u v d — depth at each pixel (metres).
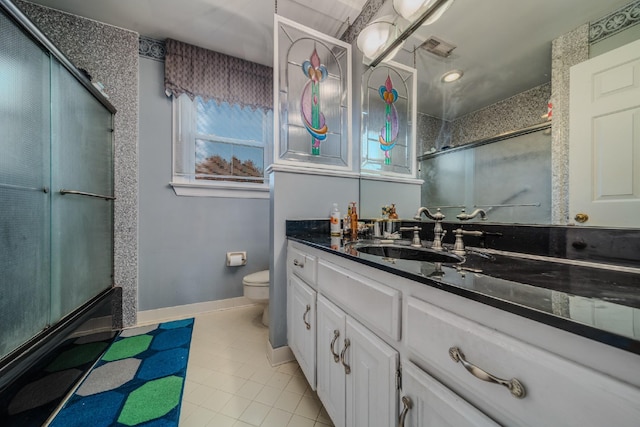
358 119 1.73
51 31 1.70
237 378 1.31
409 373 0.56
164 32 1.94
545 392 0.34
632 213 0.63
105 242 1.75
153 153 2.01
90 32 1.80
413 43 1.30
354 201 1.70
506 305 0.38
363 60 1.65
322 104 1.65
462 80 1.09
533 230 0.83
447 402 0.47
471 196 1.05
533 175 0.85
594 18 0.71
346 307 0.84
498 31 0.95
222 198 2.24
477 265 0.67
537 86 0.84
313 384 1.05
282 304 1.47
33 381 0.99
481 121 1.02
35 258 1.10
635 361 0.27
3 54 0.96
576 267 0.67
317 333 1.04
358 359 0.75
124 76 1.89
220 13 1.75
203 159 2.19
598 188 0.70
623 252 0.64
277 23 1.50
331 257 0.96
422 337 0.53
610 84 0.68
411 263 0.67
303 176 1.54
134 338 1.71
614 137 0.67
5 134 0.97
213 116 2.23
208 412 1.08
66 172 1.33
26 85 1.07
